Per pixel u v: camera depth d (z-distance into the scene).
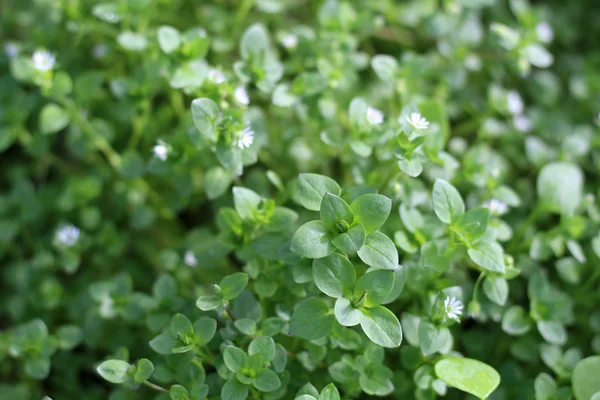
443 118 0.47
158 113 0.49
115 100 0.51
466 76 0.53
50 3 0.51
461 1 0.50
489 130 0.50
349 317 0.41
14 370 0.48
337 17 0.49
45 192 0.50
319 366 0.44
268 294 0.43
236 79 0.47
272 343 0.41
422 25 0.53
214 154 0.46
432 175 0.47
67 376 0.47
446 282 0.44
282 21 0.52
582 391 0.44
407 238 0.44
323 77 0.47
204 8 0.52
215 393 0.43
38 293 0.48
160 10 0.51
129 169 0.47
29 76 0.46
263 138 0.46
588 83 0.52
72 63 0.51
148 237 0.50
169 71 0.45
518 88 0.53
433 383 0.43
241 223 0.44
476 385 0.42
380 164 0.47
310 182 0.42
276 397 0.42
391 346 0.41
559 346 0.46
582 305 0.47
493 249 0.43
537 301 0.45
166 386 0.44
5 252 0.50
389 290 0.41
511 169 0.51
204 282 0.47
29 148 0.49
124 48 0.49
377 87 0.51
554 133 0.51
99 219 0.49
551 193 0.48
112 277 0.48
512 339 0.46
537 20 0.51
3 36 0.53
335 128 0.48
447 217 0.43
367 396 0.45
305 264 0.42
